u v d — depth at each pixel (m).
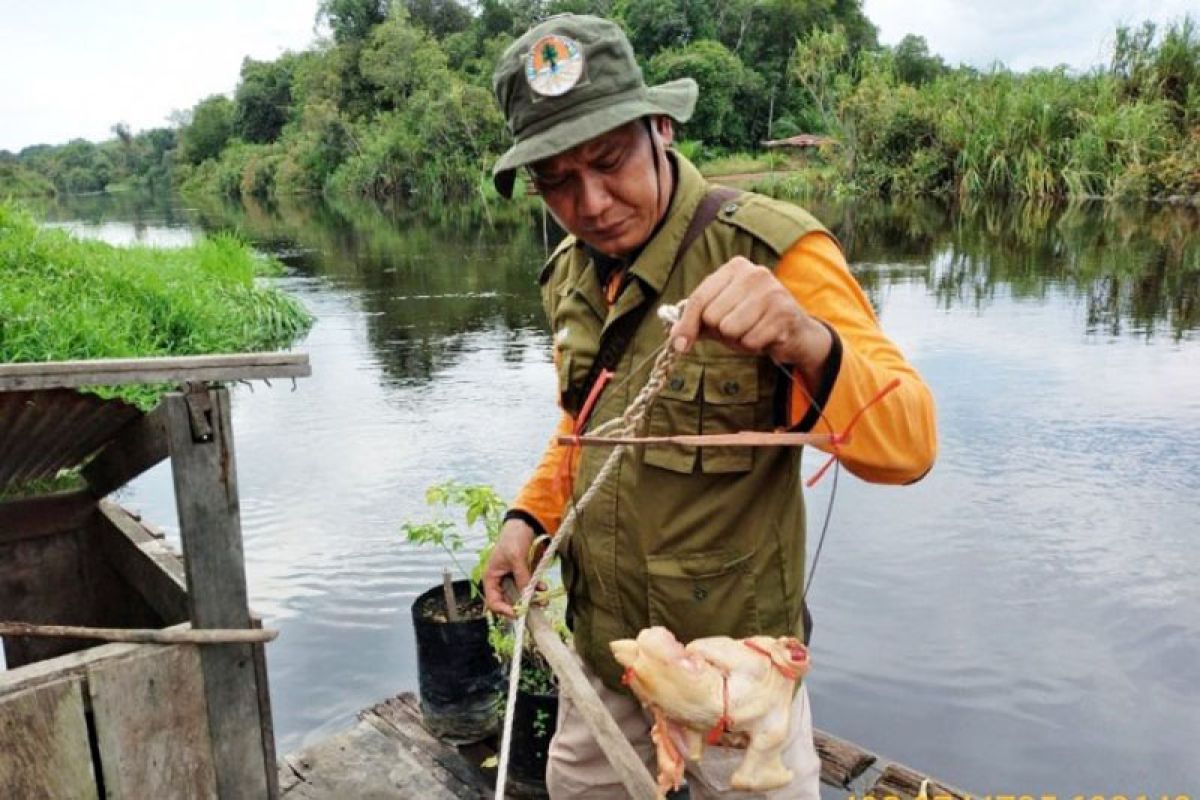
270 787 2.31
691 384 1.43
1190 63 24.41
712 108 43.28
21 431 2.45
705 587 1.51
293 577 5.16
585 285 1.66
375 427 7.98
